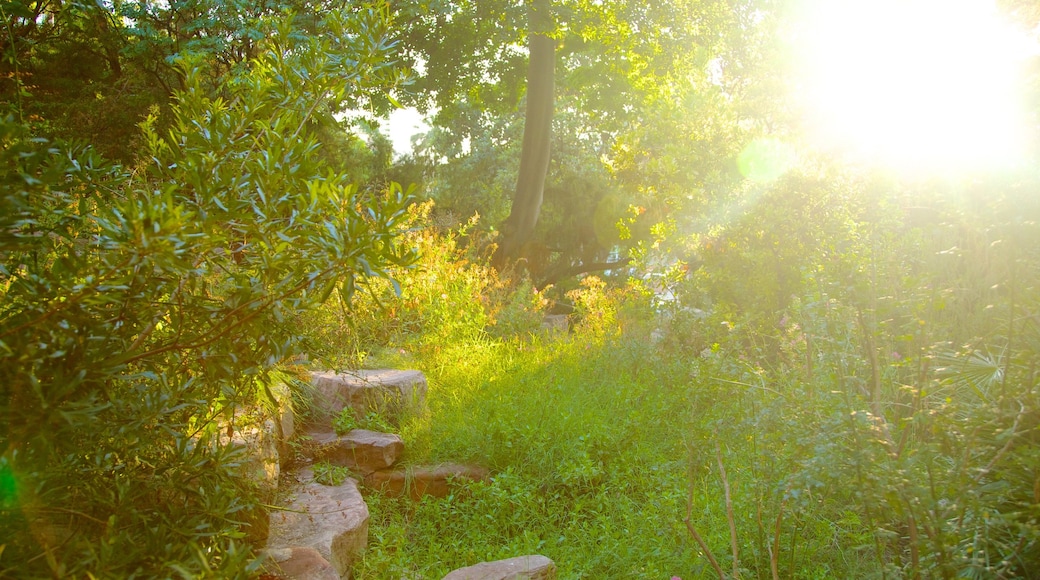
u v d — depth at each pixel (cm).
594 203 2833
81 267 202
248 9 1548
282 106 297
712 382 376
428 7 1847
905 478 279
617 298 1033
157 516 245
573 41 2227
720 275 801
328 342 483
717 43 1226
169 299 241
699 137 956
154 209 188
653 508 453
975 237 470
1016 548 283
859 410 313
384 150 3197
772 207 818
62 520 236
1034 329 326
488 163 3250
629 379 710
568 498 513
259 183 251
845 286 345
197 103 284
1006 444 281
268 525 373
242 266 261
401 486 514
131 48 1578
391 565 412
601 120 2550
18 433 194
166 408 240
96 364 207
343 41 304
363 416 578
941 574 279
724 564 385
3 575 198
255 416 409
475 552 437
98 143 1523
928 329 345
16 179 189
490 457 538
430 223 976
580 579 404
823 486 303
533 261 2312
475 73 2298
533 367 753
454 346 795
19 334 194
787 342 403
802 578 371
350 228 221
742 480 442
